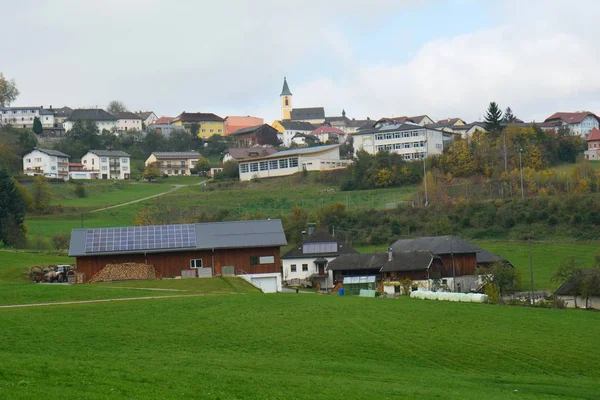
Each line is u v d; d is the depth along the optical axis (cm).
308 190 18350
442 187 16462
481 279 10056
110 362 4309
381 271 10788
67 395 3172
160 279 9294
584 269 9262
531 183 15762
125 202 18088
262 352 5269
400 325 6353
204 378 3944
